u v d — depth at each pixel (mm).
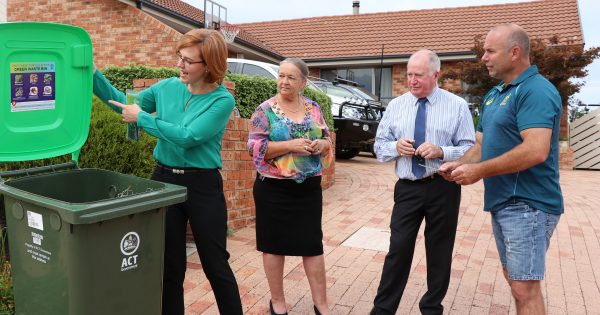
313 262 3326
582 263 4789
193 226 2777
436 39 16359
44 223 2133
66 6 11984
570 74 12406
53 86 2619
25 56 2510
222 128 2764
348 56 16266
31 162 3820
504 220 2717
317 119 3270
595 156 13211
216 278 2824
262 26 19797
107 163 4121
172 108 2770
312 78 12031
